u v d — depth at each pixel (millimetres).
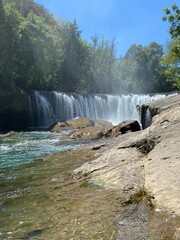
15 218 4672
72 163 9016
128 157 7129
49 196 5723
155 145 6914
